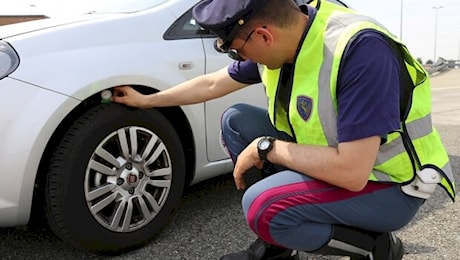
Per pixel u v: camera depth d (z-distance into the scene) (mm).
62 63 1778
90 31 1905
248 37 1263
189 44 2178
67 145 1774
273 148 1416
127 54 1938
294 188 1371
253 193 1417
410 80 1315
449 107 7832
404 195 1394
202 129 2211
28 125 1686
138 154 1976
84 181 1806
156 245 2039
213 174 2352
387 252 1496
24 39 1766
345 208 1373
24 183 1708
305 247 1445
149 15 2119
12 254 1973
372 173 1349
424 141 1358
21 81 1695
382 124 1202
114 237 1901
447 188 1382
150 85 1977
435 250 1973
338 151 1254
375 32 1245
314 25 1307
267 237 1432
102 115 1839
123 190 1926
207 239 2096
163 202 2059
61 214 1776
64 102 1737
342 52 1233
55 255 1968
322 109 1283
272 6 1244
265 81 1499
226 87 1841
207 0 1353
